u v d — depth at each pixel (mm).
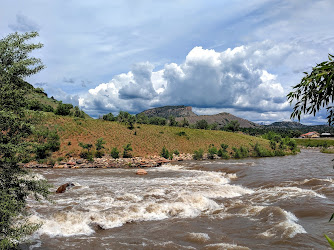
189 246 9844
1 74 6953
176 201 16734
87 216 13969
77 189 22656
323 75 2305
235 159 58031
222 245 9602
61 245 10305
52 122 66812
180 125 110500
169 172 36656
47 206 16234
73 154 54312
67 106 82250
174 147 71500
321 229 10617
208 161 53469
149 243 10328
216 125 116750
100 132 70125
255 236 10344
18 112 7191
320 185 19641
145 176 32688
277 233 10375
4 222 6527
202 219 13391
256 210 13898
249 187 22969
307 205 14094
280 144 81188
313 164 38000
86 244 10414
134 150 63969
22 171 7547
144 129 80938
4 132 7113
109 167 46781
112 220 13656
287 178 24844
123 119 85062
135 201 17344
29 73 7363
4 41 7223
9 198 6727
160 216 14414
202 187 22172
